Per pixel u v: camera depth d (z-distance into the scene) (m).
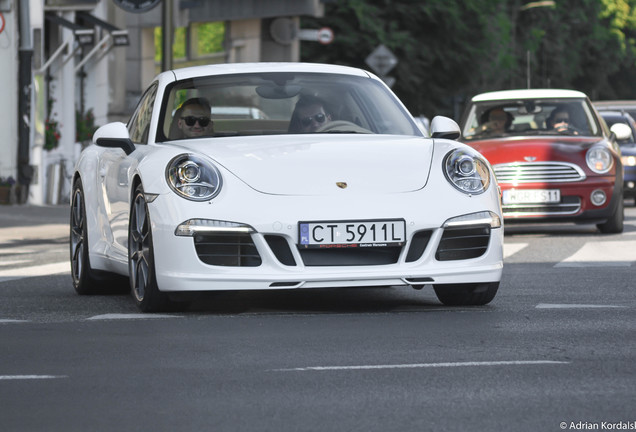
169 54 45.16
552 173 32.22
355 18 89.38
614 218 32.84
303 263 15.77
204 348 13.48
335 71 19.27
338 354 12.95
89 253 19.70
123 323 15.65
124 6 45.41
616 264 24.06
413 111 94.06
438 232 15.98
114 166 18.78
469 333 14.33
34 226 37.69
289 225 15.70
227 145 16.97
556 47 149.25
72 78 56.06
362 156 16.58
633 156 48.12
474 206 16.27
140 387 11.36
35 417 10.20
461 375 11.66
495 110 34.41
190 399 10.80
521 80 142.00
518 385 11.13
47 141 52.50
